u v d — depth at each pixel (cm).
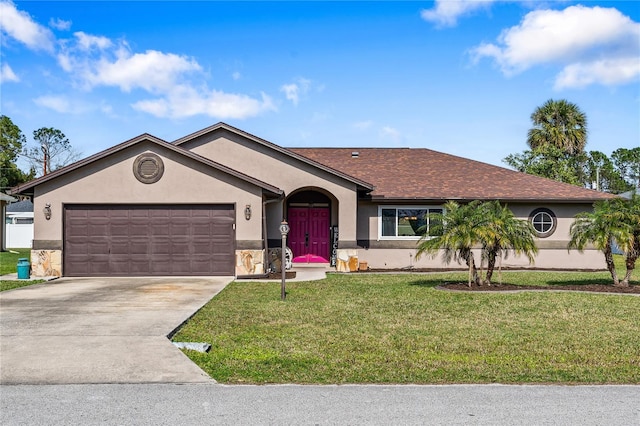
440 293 1406
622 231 1404
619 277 1802
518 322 1032
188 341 877
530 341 879
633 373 701
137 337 870
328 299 1310
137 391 620
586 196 2134
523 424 525
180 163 1800
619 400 594
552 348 834
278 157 2041
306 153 2573
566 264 2156
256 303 1248
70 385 640
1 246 3312
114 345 816
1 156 6400
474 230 1402
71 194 1784
